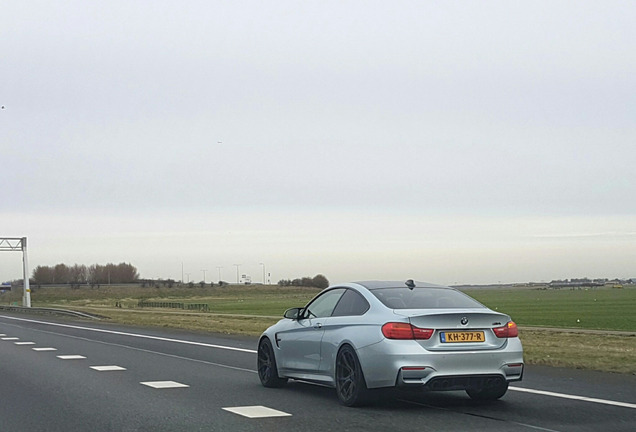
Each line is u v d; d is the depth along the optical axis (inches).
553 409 414.6
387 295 439.5
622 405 426.6
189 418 393.4
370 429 358.9
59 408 431.5
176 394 487.5
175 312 2770.7
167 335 1212.5
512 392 482.3
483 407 424.5
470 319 412.5
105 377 589.0
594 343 1011.3
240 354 814.5
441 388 402.6
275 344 513.3
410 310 415.8
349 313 448.5
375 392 419.2
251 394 486.0
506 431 351.6
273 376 516.1
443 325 407.8
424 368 398.0
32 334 1267.2
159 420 388.2
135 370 644.1
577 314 2674.7
